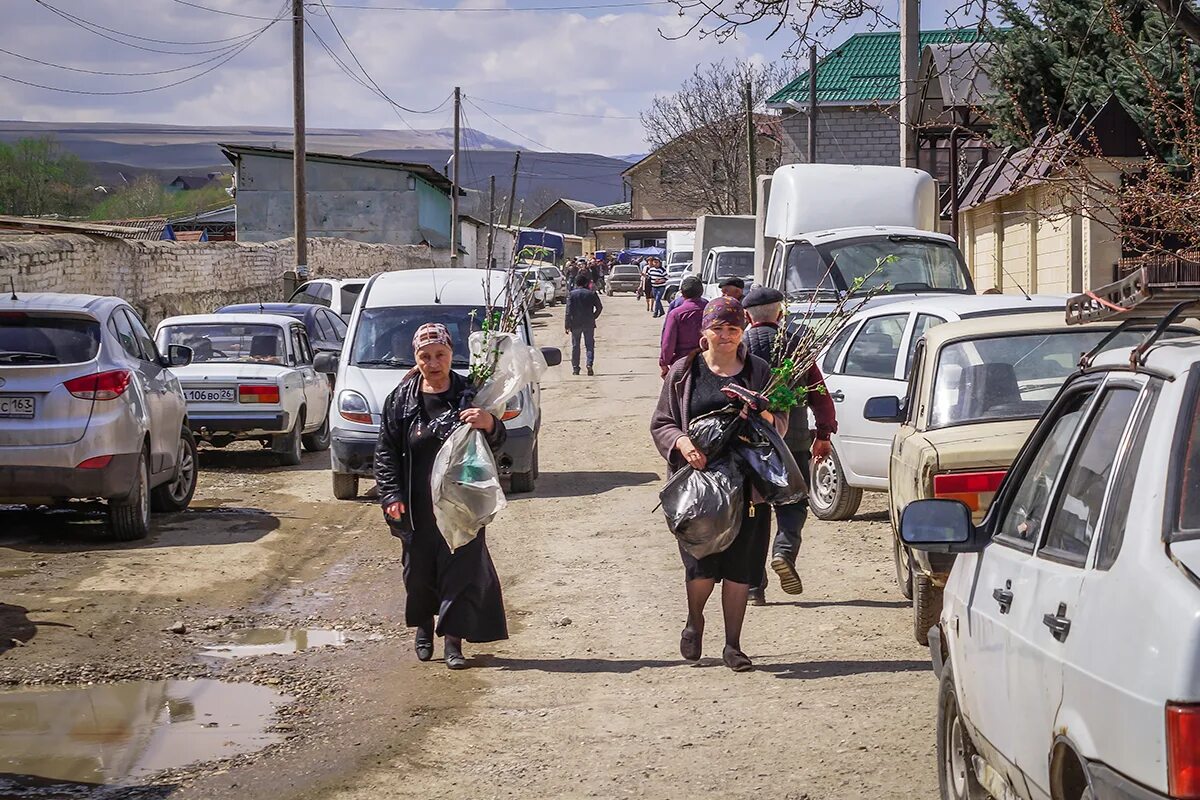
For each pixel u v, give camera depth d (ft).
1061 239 71.87
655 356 108.47
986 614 13.91
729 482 23.75
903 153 71.87
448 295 49.44
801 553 35.06
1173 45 46.42
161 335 56.85
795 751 19.79
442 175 207.21
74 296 38.88
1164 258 33.55
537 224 416.87
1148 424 11.08
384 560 35.86
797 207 65.82
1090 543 11.38
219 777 19.17
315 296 91.91
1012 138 62.34
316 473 53.16
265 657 26.25
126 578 32.94
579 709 22.45
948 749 16.34
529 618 29.37
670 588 31.68
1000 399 26.58
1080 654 10.64
